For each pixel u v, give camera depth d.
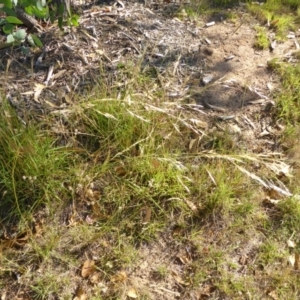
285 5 4.32
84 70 3.36
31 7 2.83
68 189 2.83
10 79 3.25
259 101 3.43
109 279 2.57
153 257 2.67
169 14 3.98
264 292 2.59
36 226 2.72
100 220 2.77
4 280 2.53
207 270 2.64
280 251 2.74
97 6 3.90
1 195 2.79
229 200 2.88
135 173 2.91
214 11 4.13
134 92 3.20
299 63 3.73
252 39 3.90
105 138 2.96
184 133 3.12
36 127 2.85
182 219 2.81
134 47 3.58
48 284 2.52
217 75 3.56
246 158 2.91
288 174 2.96
